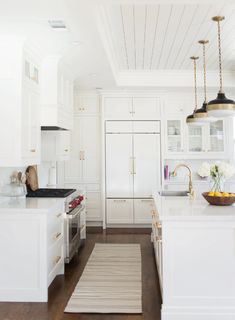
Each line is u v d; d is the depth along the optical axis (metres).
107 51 3.79
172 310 2.57
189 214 2.61
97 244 4.92
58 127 4.05
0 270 2.98
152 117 6.07
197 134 6.20
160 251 3.07
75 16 2.68
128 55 4.64
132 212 6.06
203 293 2.59
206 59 4.86
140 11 3.18
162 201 3.33
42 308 2.80
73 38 3.22
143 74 5.58
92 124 6.21
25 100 3.20
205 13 3.23
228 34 3.81
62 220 3.66
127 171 6.07
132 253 4.43
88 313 2.70
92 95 6.20
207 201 3.09
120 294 3.06
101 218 6.14
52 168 5.64
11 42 3.06
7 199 3.49
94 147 6.20
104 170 6.08
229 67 5.33
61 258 3.59
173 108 6.11
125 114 6.07
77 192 4.82
